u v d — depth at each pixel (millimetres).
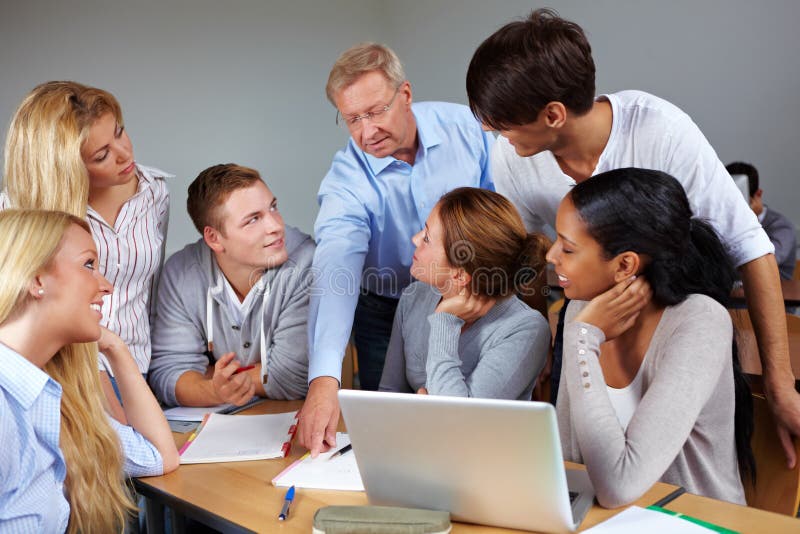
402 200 2166
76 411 1406
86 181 1738
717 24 4137
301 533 1209
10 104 3742
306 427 1587
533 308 1924
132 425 1546
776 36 3953
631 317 1395
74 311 1286
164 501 1416
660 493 1277
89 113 1733
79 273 1295
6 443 1208
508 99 1503
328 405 1620
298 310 2033
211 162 4527
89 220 1892
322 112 5023
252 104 4676
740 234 1700
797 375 1938
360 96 1843
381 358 2438
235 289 2121
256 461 1541
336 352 1824
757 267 1698
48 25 3828
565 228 1413
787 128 4000
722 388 1415
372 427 1164
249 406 1934
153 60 4227
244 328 2086
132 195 2004
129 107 4164
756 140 4117
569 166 1790
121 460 1458
